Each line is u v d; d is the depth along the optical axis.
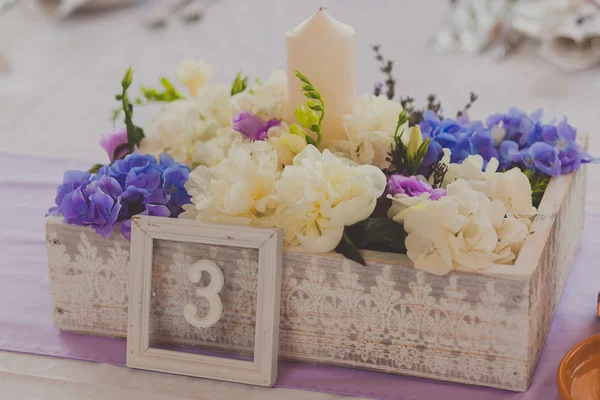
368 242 0.92
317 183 0.89
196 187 0.99
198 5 2.79
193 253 0.95
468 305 0.88
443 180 1.01
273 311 0.91
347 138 1.08
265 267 0.91
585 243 1.26
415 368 0.93
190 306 0.96
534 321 0.90
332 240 0.90
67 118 1.98
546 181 1.12
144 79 2.24
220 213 0.94
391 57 2.36
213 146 1.11
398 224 0.92
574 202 1.14
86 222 0.97
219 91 1.16
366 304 0.92
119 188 0.99
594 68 2.23
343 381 0.93
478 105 2.00
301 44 1.05
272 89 1.13
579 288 1.12
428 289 0.89
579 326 1.03
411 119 1.17
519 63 2.30
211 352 0.99
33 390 0.93
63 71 2.34
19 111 2.03
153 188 1.00
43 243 1.27
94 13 2.85
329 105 1.07
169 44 2.53
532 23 2.39
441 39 2.45
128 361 0.96
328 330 0.94
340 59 1.05
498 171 1.14
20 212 1.38
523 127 1.17
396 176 0.96
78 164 1.61
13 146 1.77
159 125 1.16
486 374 0.90
